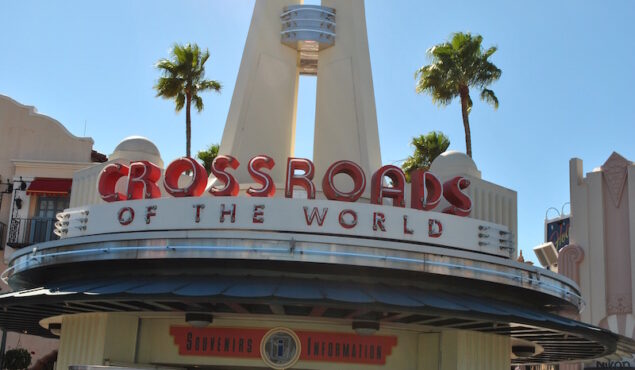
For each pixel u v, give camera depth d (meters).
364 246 20.78
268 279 20.98
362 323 21.86
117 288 19.84
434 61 44.75
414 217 22.88
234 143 29.16
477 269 21.83
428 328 23.33
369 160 29.00
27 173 41.47
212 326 22.81
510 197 31.34
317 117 30.56
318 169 29.78
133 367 21.95
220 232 20.84
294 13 30.59
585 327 21.50
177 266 21.97
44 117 42.41
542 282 23.23
